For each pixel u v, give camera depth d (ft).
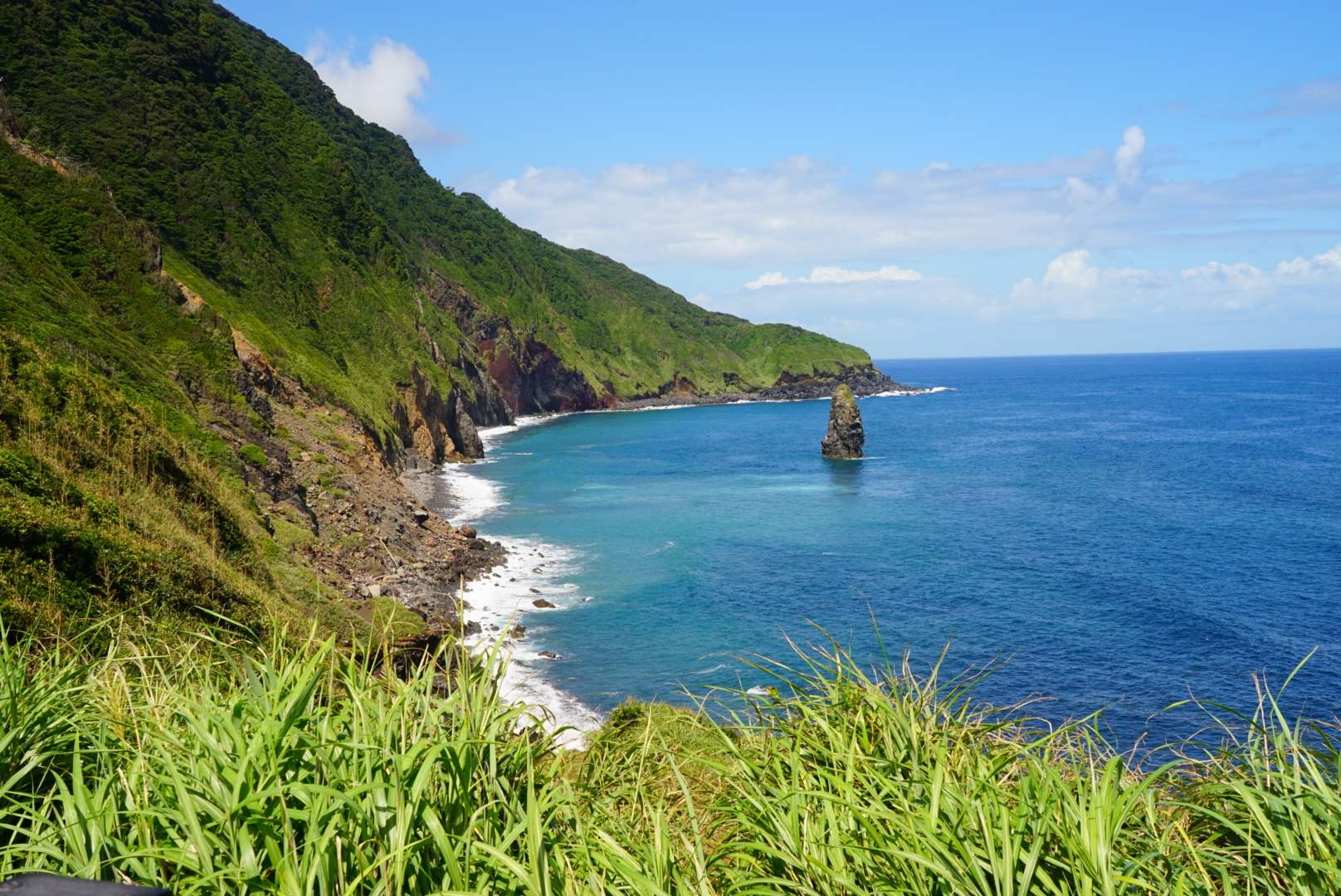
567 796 13.35
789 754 15.57
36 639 19.02
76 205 149.48
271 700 13.62
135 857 11.10
